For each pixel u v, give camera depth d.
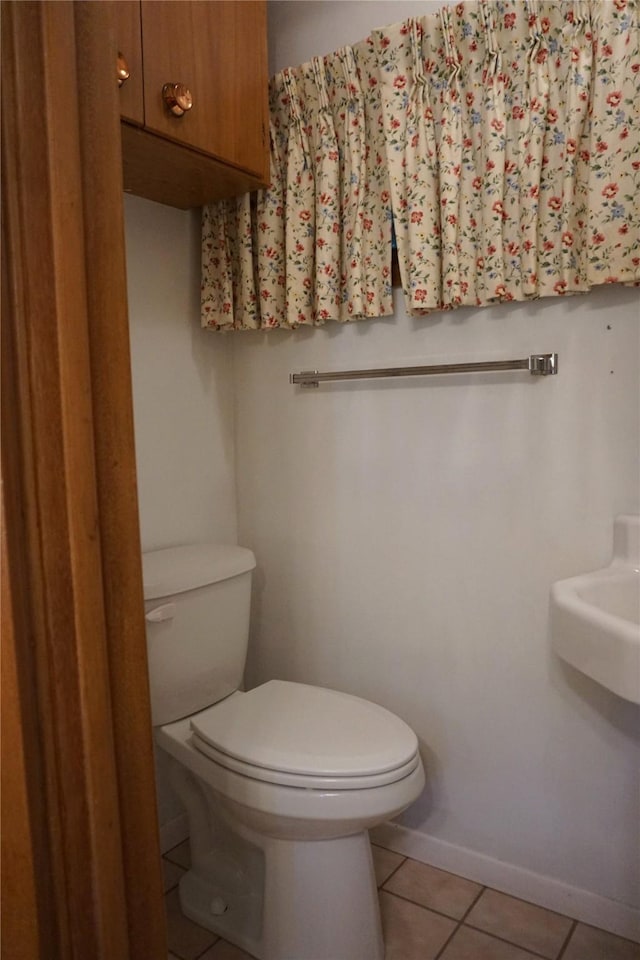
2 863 0.47
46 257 0.47
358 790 1.23
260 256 1.72
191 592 1.53
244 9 1.51
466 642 1.60
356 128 1.57
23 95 0.45
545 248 1.36
